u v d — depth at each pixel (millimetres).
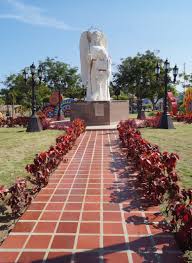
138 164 7652
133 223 4891
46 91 46531
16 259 3898
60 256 3951
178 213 4230
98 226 4801
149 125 20531
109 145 12844
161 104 52688
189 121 24297
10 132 19547
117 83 50500
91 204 5750
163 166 6254
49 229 4715
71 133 12414
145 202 5805
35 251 4078
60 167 8812
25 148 12633
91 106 20609
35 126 19484
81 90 52812
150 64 47094
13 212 5309
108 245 4207
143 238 4391
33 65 19984
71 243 4273
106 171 8297
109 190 6586
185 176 7574
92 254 3990
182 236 3982
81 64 22562
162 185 5492
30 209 5527
